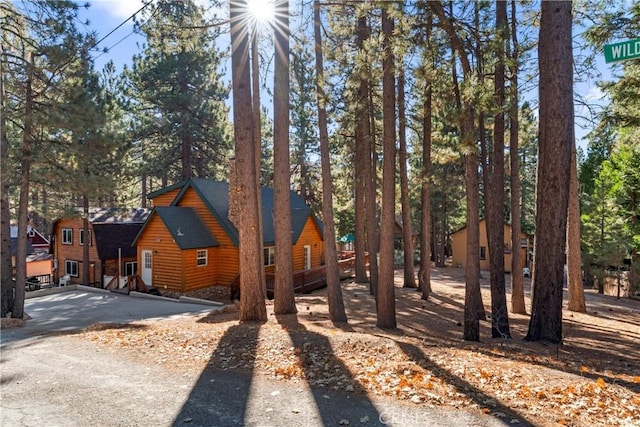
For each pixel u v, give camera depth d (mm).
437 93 9609
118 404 4789
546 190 8406
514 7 12750
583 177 30938
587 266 25625
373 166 17344
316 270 20922
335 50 12555
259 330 8562
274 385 5336
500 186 10305
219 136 27516
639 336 10516
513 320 12930
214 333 8398
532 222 39219
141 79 26609
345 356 6426
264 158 32500
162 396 5023
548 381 5223
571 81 8070
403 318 12594
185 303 17031
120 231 26469
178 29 11031
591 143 13008
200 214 21312
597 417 4184
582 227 25031
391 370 5695
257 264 10820
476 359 6281
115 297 18844
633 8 10297
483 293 18516
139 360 6668
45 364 6516
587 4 11531
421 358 6246
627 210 22422
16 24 13875
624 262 23484
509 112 7941
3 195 13992
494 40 7910
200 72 26609
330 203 11617
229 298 18797
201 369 6105
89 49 13953
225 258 20562
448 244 45812
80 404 4805
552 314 8641
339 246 37656
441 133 17734
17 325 12328
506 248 32281
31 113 13648
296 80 14062
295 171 33312
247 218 10641
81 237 26703
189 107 27297
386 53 9188
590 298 20281
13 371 6148
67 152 15125
